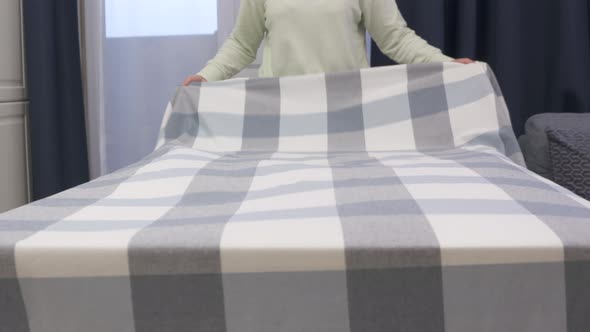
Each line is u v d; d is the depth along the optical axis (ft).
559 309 1.50
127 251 1.54
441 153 3.63
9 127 6.43
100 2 6.59
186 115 4.44
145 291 1.55
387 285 1.51
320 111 4.32
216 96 4.48
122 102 6.90
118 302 1.56
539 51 5.89
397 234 1.60
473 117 4.05
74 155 6.77
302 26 4.86
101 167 6.88
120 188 2.54
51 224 1.86
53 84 6.53
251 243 1.54
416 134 4.08
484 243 1.51
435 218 1.75
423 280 1.51
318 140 4.16
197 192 2.45
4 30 6.32
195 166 3.08
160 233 1.66
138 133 6.95
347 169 2.87
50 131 6.54
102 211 2.08
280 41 4.93
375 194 2.18
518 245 1.50
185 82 4.71
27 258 1.56
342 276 1.52
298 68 4.90
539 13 5.83
